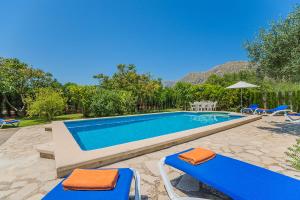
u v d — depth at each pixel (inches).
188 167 99.1
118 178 87.4
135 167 144.9
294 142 212.4
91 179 81.3
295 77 254.2
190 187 112.3
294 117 414.3
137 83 745.0
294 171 129.7
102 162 149.1
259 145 200.7
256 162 147.9
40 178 129.9
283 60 254.4
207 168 98.0
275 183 82.3
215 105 621.9
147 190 109.9
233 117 497.0
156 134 336.5
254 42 285.4
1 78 545.0
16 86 586.9
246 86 469.7
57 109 485.1
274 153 171.5
